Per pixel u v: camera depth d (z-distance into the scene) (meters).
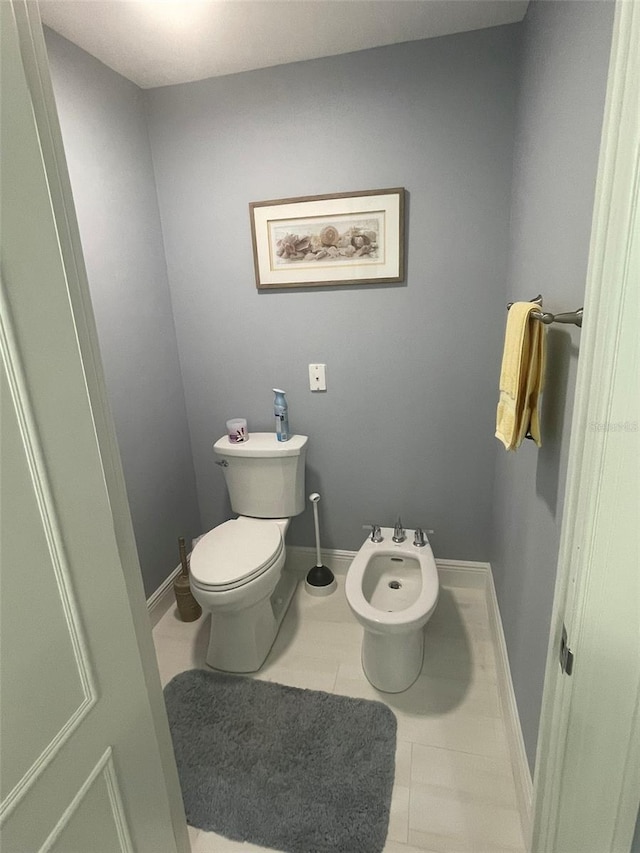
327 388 2.07
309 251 1.89
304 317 2.00
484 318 1.84
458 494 2.09
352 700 1.60
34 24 0.62
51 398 0.58
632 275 0.52
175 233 2.02
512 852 1.16
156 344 2.01
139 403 1.91
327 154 1.78
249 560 1.69
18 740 0.55
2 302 0.51
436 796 1.29
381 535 1.99
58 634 0.60
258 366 2.11
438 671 1.71
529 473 1.29
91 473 0.65
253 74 1.76
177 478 2.20
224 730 1.51
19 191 0.53
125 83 1.76
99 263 1.66
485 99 1.62
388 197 1.76
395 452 2.09
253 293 2.02
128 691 0.76
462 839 1.19
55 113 0.67
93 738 0.68
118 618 0.72
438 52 1.61
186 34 1.50
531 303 1.05
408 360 1.96
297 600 2.17
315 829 1.22
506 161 1.66
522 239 1.45
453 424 2.00
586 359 0.63
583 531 0.63
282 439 2.06
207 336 2.13
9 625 0.52
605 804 0.71
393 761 1.39
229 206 1.93
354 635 1.93
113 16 1.38
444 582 2.21
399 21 1.50
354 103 1.71
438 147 1.70
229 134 1.84
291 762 1.40
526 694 1.25
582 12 0.88
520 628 1.35
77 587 0.63
